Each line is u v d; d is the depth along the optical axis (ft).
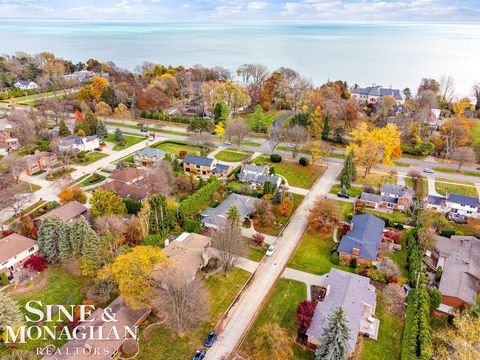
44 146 339.77
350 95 526.16
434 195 271.08
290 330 158.20
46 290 177.27
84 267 176.55
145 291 153.17
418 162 336.90
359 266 197.26
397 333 157.99
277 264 200.64
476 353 132.67
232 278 188.55
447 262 192.03
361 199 262.26
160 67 638.12
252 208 245.04
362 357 146.20
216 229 221.87
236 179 296.71
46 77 572.51
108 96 470.39
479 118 467.11
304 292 180.14
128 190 260.83
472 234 228.84
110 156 342.03
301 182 296.10
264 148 367.45
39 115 407.03
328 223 224.74
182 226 231.50
